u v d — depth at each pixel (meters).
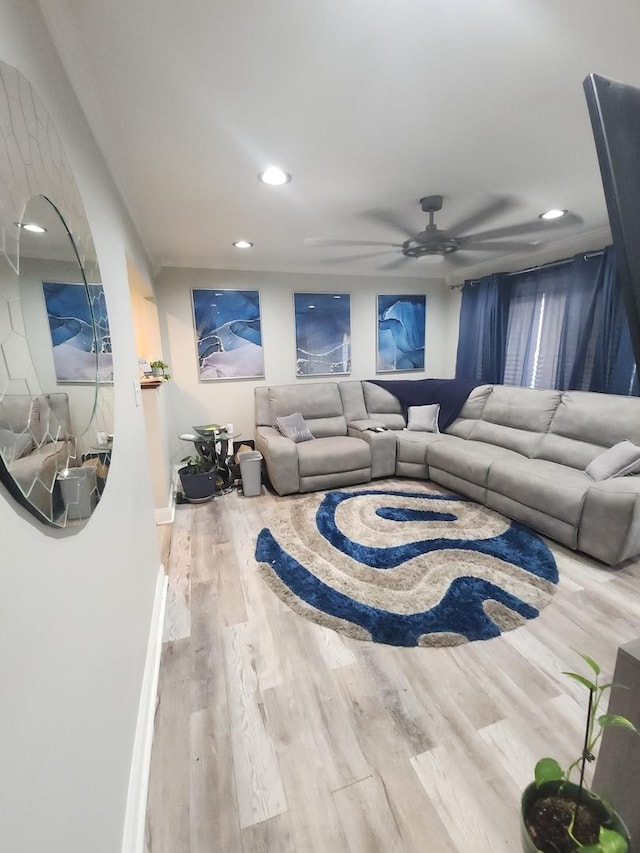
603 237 3.16
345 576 2.18
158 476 2.89
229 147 1.73
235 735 1.29
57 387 0.78
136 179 1.98
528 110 1.52
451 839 1.01
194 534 2.74
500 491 2.88
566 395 3.10
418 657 1.60
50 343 0.76
